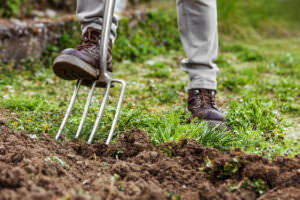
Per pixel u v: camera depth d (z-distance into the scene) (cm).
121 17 643
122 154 194
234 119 284
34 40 502
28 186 132
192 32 260
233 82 426
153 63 550
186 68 271
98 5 221
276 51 682
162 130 240
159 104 353
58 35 535
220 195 148
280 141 249
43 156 170
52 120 261
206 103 263
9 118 256
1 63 461
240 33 798
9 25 484
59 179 150
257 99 320
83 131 229
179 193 155
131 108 313
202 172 170
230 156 176
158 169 168
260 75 491
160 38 695
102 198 137
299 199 147
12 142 185
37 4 640
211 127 252
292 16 1183
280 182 160
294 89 399
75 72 209
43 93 375
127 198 137
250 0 1056
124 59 571
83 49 214
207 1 253
